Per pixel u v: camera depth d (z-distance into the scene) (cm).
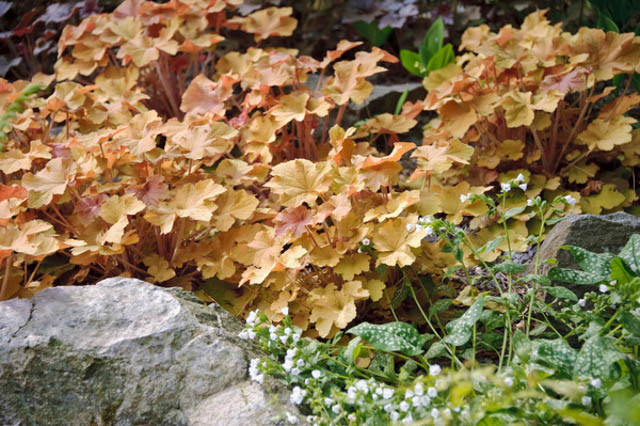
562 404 129
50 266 177
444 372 137
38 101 189
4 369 144
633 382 132
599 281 144
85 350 146
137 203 166
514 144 191
